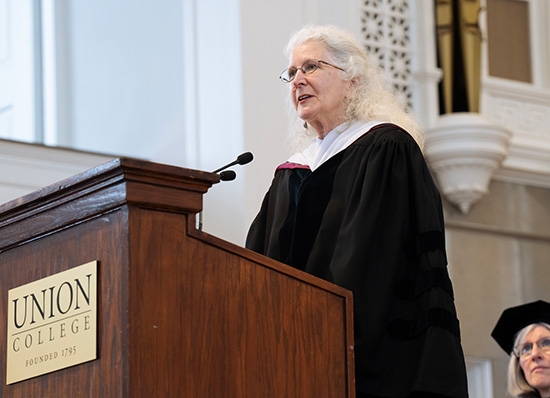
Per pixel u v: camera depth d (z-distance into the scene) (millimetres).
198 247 4645
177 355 4488
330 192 6852
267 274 4879
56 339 4652
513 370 11508
